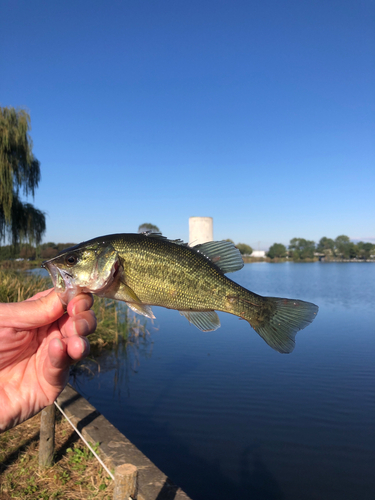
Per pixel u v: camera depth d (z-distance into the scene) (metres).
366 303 2.35
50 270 0.26
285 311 0.33
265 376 0.94
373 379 0.91
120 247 0.27
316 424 0.68
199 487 0.49
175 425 0.67
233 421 0.68
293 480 0.51
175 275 0.28
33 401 0.19
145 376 0.92
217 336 1.40
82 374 0.94
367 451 0.59
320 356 1.12
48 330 0.21
